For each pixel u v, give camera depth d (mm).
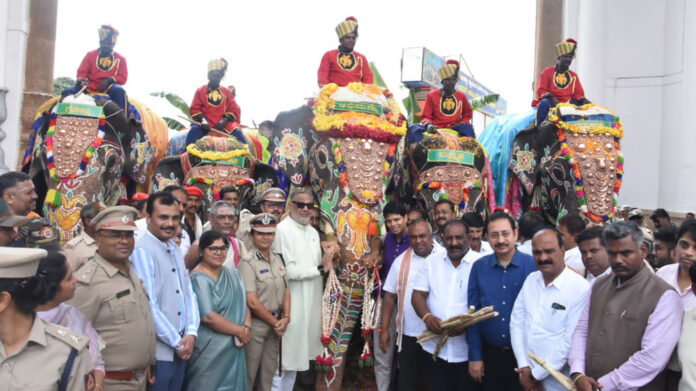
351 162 5434
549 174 6633
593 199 6262
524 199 7375
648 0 10727
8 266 2301
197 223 5758
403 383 4988
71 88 6797
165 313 3982
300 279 5141
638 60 10773
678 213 9609
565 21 11141
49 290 2473
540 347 3922
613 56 10945
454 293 4660
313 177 5758
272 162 8023
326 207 5480
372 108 5613
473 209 6258
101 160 6488
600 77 10695
